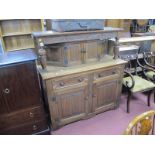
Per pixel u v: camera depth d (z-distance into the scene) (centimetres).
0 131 150
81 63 183
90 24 166
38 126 169
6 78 132
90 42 178
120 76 203
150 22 306
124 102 246
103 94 202
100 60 197
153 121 107
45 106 184
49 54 176
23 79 139
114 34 188
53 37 153
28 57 141
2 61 130
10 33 243
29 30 253
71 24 156
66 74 160
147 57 257
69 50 170
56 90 164
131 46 252
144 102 246
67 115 188
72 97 179
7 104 143
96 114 216
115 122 202
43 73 160
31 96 150
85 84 179
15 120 153
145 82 222
